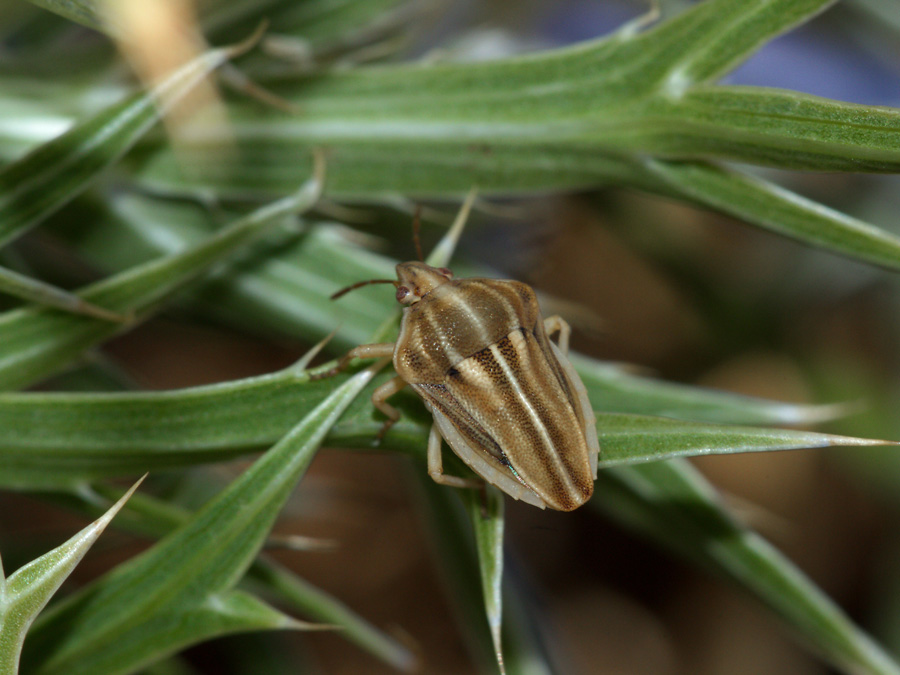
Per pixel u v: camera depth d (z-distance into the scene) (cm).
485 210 8
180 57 8
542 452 8
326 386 7
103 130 7
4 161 8
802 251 11
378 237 9
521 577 9
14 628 7
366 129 8
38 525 11
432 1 9
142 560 7
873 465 11
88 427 7
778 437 7
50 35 9
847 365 11
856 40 10
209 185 8
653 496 8
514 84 8
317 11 8
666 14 9
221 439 7
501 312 8
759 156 7
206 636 7
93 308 7
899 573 11
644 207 11
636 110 8
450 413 8
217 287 8
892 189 10
